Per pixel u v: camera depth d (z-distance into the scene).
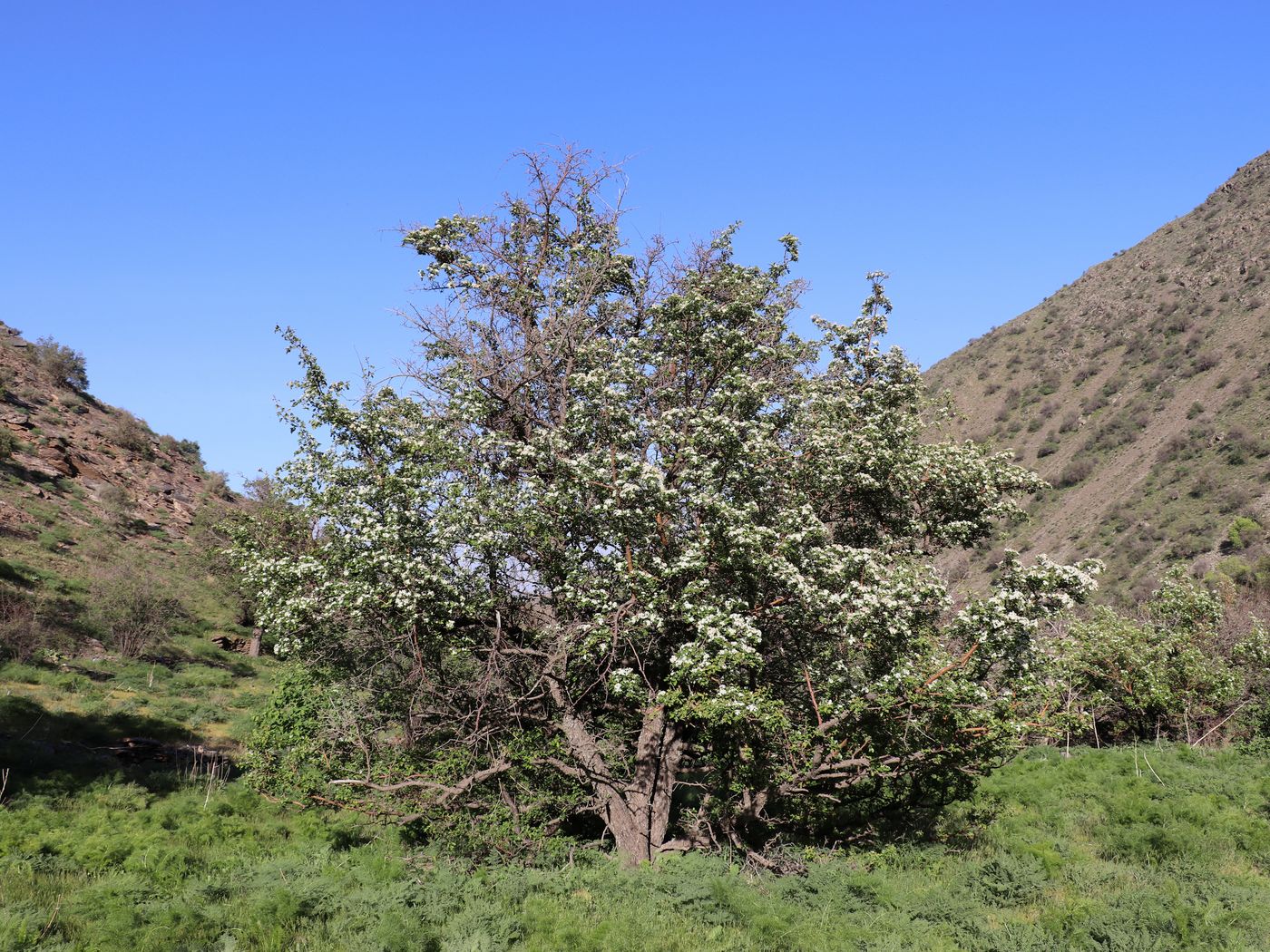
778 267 15.87
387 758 13.67
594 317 15.25
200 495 57.47
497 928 9.32
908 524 14.85
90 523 44.62
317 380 13.48
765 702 11.10
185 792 18.53
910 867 12.80
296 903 10.04
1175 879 11.08
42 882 11.30
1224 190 107.19
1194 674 22.69
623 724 14.29
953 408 16.19
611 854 12.85
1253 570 44.00
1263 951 8.40
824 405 13.98
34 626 29.95
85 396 63.41
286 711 16.50
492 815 12.73
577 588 12.27
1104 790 16.62
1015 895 10.95
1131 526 59.44
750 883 11.47
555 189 15.55
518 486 13.01
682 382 14.31
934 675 11.23
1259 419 61.91
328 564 12.70
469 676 13.46
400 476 12.62
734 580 12.16
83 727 22.66
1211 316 82.00
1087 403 82.69
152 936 9.05
